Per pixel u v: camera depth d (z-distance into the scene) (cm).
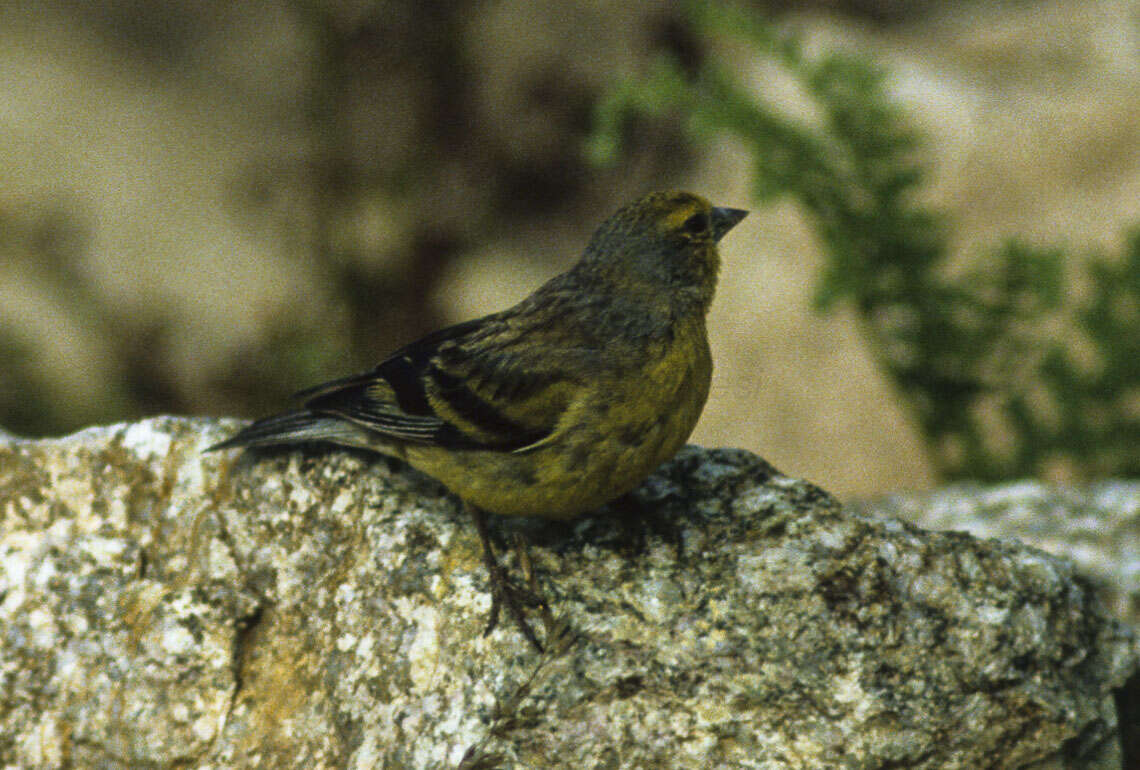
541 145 1764
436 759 664
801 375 1439
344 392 762
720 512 755
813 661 683
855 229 1107
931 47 1733
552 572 725
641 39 1777
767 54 1120
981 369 1141
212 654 743
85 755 740
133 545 786
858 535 727
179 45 1873
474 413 707
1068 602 724
